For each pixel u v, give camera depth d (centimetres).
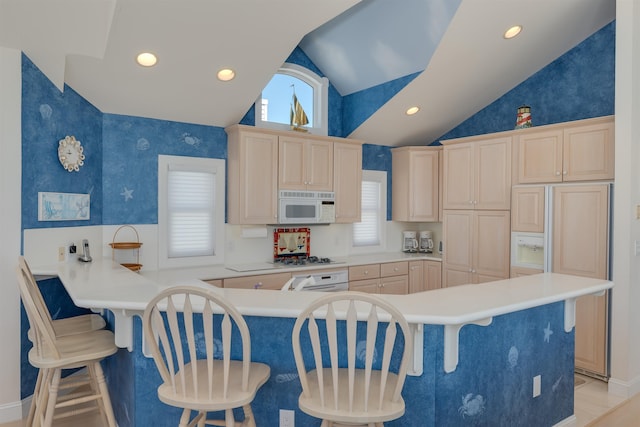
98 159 374
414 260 530
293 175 454
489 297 216
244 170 425
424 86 453
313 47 477
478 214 471
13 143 278
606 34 429
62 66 305
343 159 495
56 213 317
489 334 219
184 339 215
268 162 438
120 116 388
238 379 188
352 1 304
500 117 516
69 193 332
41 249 303
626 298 332
